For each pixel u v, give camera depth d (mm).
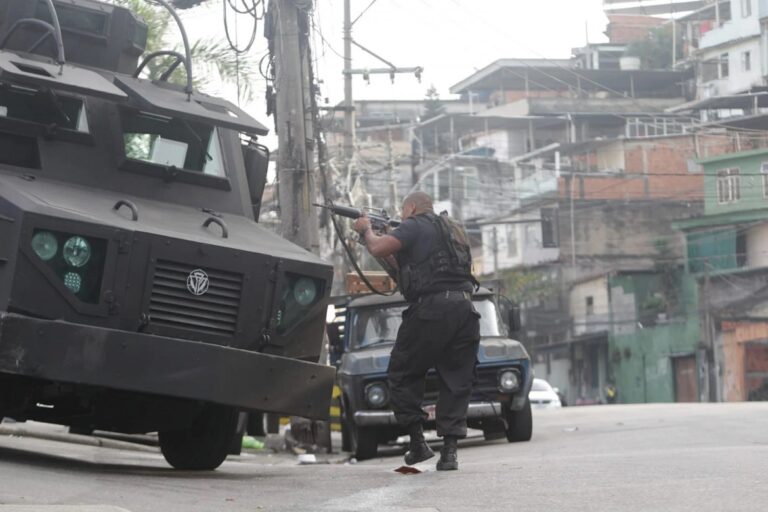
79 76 8969
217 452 9719
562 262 66875
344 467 11516
